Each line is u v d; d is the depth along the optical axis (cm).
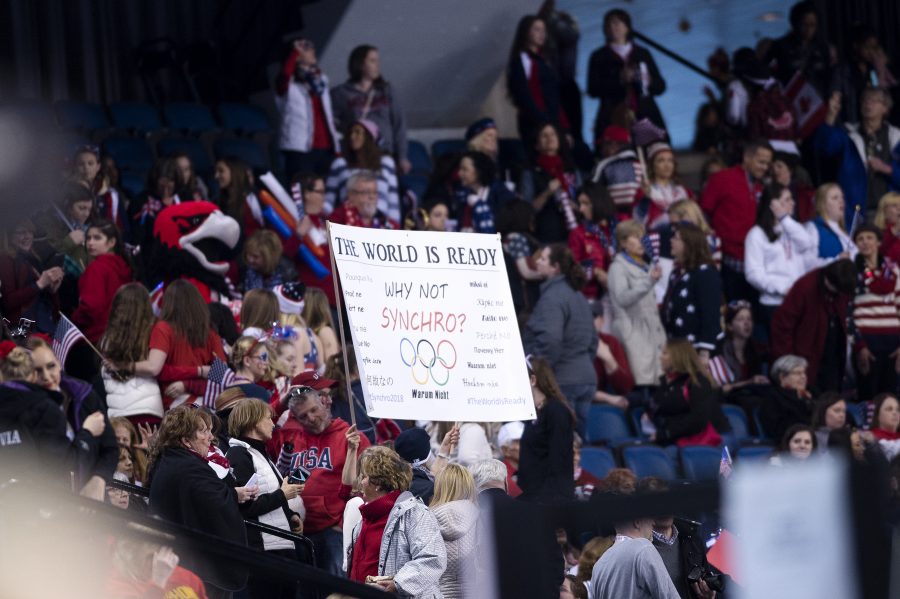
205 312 2027
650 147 3603
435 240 1625
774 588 287
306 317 2331
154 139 3662
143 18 3959
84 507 1055
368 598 1012
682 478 2491
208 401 1952
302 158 3394
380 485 1493
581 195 3159
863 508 289
